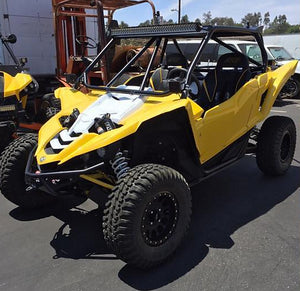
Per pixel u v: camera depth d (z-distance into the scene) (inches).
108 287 101.1
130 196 98.8
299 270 106.8
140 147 121.4
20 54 285.7
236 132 151.5
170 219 110.6
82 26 301.1
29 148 136.2
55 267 110.8
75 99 146.7
